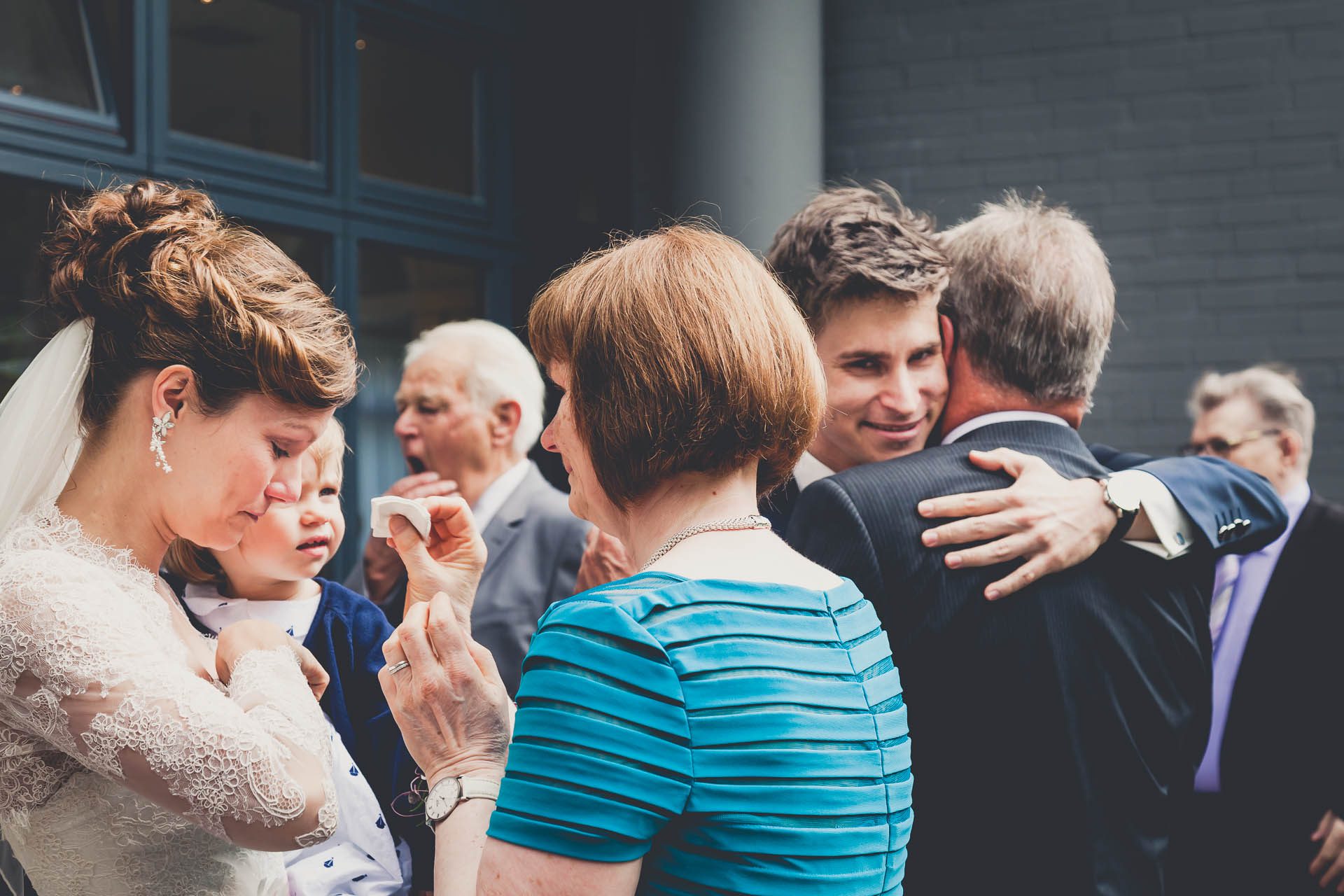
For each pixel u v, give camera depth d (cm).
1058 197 436
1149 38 428
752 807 96
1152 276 427
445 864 107
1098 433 432
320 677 127
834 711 101
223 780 108
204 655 130
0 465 120
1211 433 333
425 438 302
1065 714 147
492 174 421
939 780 151
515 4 422
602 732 93
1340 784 289
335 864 150
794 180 396
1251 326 419
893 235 170
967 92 445
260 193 341
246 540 160
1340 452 409
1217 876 296
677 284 107
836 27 457
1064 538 150
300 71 362
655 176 401
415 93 401
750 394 105
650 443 105
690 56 392
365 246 382
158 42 315
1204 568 165
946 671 150
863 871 101
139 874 118
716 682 97
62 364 120
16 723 114
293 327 120
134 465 122
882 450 175
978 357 171
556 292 113
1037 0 438
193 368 117
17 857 121
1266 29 417
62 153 295
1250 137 419
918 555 150
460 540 134
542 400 315
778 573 106
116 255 120
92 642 110
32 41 296
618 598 100
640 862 95
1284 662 295
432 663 115
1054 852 147
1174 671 156
